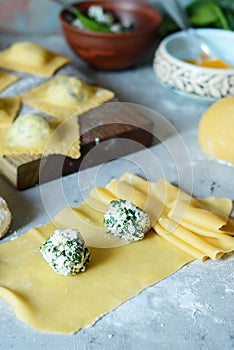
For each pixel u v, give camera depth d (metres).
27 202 0.59
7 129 0.64
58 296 0.49
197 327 0.47
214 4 0.84
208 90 0.72
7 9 0.88
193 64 0.77
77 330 0.46
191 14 0.87
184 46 0.80
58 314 0.47
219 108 0.65
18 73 0.74
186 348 0.46
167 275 0.51
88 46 0.78
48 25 0.91
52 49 0.87
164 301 0.49
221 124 0.64
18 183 0.60
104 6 0.85
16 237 0.54
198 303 0.49
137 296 0.49
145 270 0.51
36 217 0.57
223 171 0.64
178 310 0.48
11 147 0.61
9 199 0.59
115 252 0.53
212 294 0.50
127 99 0.76
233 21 0.84
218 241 0.54
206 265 0.52
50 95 0.69
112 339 0.46
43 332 0.46
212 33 0.79
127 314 0.48
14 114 0.66
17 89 0.71
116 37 0.76
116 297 0.49
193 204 0.58
